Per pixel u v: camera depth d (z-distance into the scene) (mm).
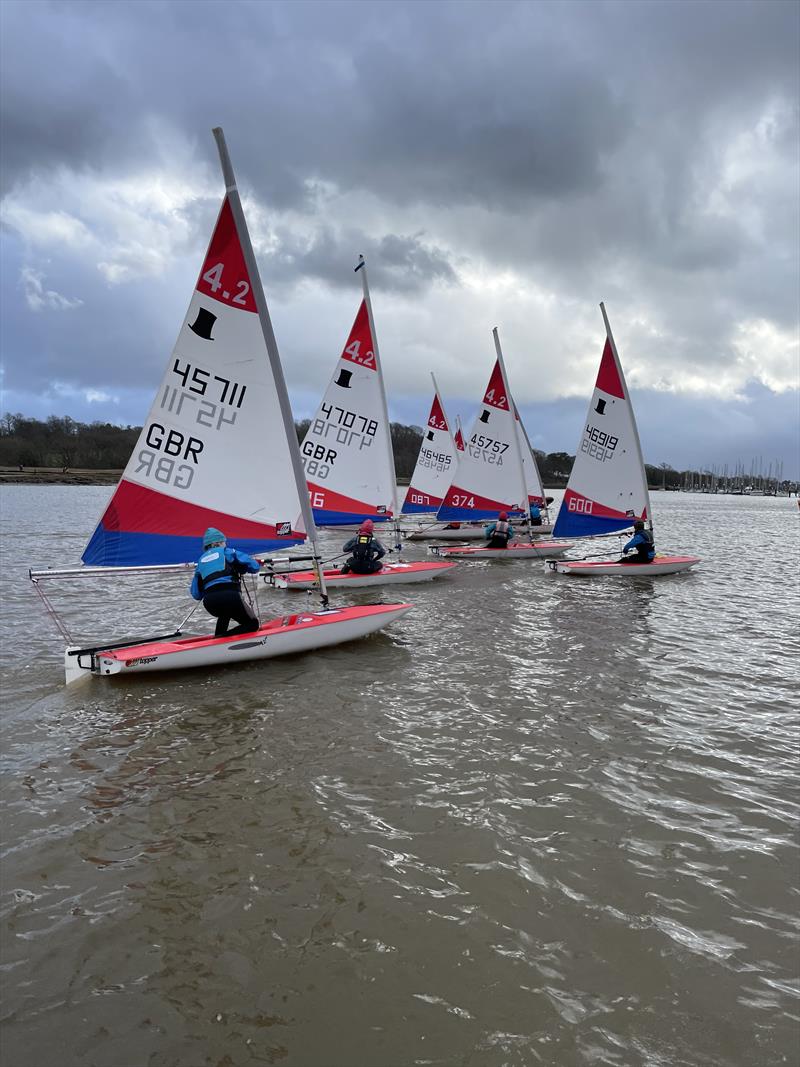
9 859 4160
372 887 3916
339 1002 3080
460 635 9984
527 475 29062
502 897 3842
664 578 16250
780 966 3338
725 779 5359
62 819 4645
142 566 8258
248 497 8688
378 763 5566
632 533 17875
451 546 22781
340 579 14469
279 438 8711
